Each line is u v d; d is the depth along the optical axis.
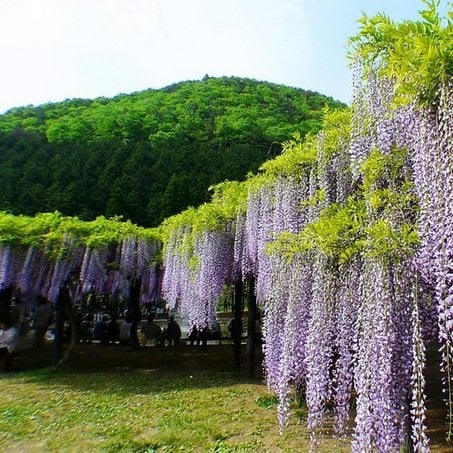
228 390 7.86
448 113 2.66
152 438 5.32
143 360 11.62
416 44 2.73
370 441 3.00
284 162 6.02
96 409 6.71
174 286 10.55
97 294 13.92
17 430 5.70
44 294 10.25
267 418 6.01
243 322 16.75
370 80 3.92
